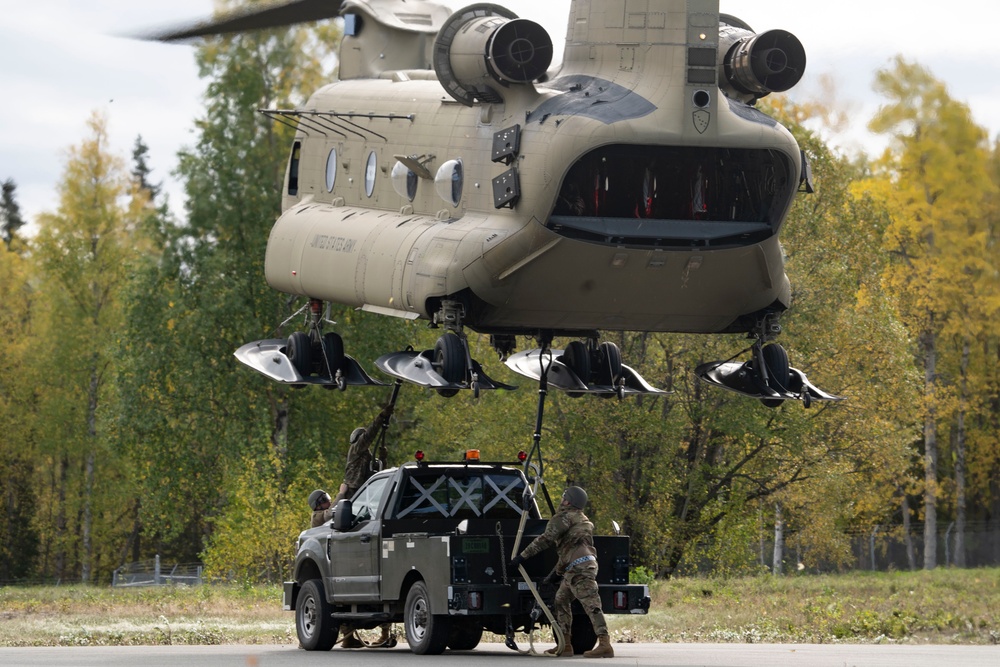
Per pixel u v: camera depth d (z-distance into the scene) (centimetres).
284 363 5225
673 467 10731
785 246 10856
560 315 4469
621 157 4109
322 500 4878
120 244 16038
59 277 15500
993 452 15512
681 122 3988
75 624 5869
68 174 15575
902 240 13625
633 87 4084
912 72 13200
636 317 4531
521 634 5025
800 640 4838
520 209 4138
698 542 11306
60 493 17575
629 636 4934
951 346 15125
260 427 11475
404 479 4084
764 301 4531
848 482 11362
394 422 12912
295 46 12356
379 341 12075
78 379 15588
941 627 5222
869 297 11556
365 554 4094
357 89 5247
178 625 5619
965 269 13425
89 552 16138
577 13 4303
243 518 9719
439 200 4588
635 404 10725
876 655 3806
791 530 12288
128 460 14562
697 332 4775
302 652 4175
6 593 9144
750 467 11019
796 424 10356
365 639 4859
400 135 4859
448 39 4331
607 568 3866
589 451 10425
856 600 6788
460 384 4334
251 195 12025
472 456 4172
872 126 13325
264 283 12119
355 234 4928
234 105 12206
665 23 4050
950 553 15425
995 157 13300
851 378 10812
